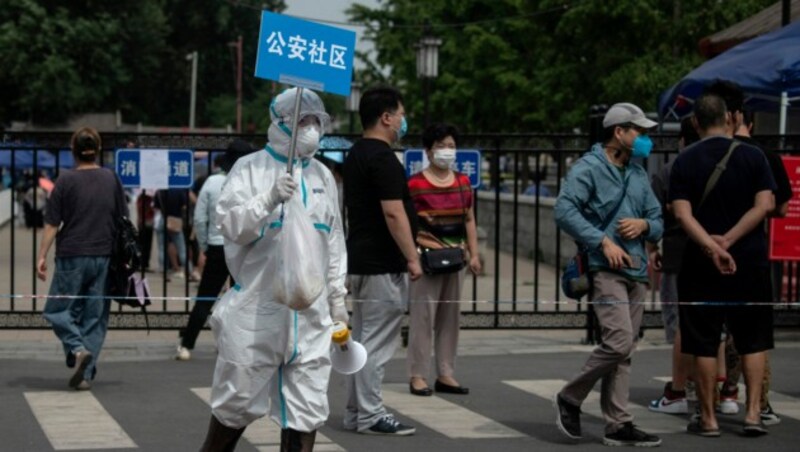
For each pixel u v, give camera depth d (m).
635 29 29.73
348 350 7.20
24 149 13.76
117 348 13.50
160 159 13.48
